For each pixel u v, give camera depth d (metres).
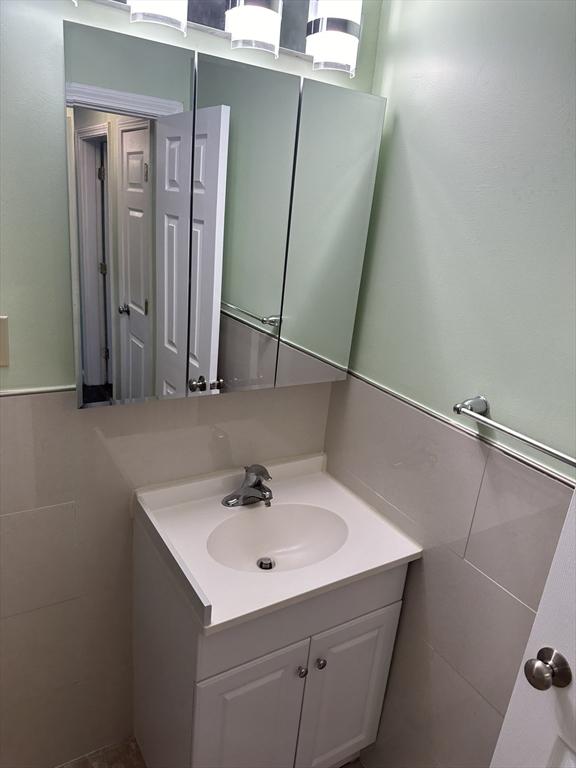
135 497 1.48
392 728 1.65
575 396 1.04
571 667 0.91
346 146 1.38
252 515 1.54
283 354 1.52
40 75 1.08
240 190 1.32
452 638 1.39
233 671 1.26
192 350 1.39
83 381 1.26
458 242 1.24
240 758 1.38
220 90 1.22
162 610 1.37
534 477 1.13
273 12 1.19
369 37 1.39
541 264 1.07
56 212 1.17
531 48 1.04
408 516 1.48
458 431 1.29
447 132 1.23
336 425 1.71
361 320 1.56
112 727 1.72
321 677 1.44
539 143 1.04
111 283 1.23
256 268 1.39
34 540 1.38
